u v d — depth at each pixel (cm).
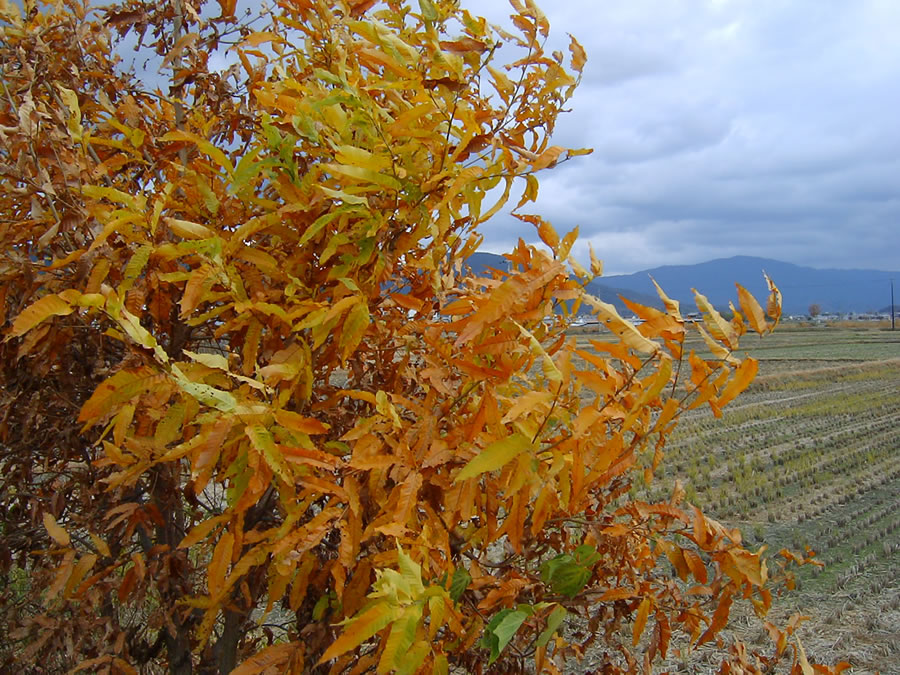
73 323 170
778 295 124
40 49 179
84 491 186
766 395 2661
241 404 128
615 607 189
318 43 176
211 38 213
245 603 183
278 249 171
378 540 157
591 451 126
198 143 145
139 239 146
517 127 168
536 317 131
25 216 183
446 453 135
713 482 1201
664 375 116
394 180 140
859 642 581
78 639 168
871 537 869
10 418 190
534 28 162
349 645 100
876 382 3016
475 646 181
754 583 150
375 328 169
